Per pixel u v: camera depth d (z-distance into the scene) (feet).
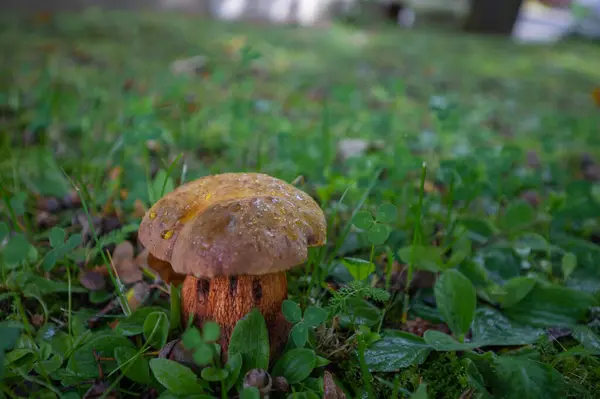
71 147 1.44
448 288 0.79
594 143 1.64
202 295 0.69
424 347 0.76
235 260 0.59
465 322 0.78
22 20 3.87
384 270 0.95
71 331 0.77
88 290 0.86
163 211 0.67
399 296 0.89
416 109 2.13
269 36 3.94
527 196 1.36
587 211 1.11
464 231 0.98
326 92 2.42
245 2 5.64
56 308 0.83
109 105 1.81
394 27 5.95
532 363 0.69
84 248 0.92
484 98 2.58
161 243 0.65
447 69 3.33
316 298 0.87
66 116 1.61
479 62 3.67
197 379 0.64
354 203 1.14
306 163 1.20
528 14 8.52
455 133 1.75
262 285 0.69
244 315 0.68
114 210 1.09
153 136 1.06
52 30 3.52
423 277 0.92
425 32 5.57
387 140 1.52
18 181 1.19
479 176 1.22
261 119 1.87
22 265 0.86
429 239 1.06
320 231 0.66
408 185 1.17
